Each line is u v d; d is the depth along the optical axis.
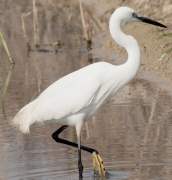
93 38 21.48
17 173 10.08
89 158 10.91
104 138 11.69
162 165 10.24
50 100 10.30
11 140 11.84
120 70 10.18
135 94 14.84
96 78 10.12
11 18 25.89
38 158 10.80
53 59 19.53
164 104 13.77
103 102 10.38
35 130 12.55
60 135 12.13
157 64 16.62
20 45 21.84
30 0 29.45
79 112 10.29
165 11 19.66
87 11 25.45
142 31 19.19
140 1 21.80
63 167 10.41
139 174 9.91
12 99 14.84
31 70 18.11
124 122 12.62
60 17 25.38
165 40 17.80
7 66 18.92
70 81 10.30
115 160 10.56
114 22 10.27
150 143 11.25
